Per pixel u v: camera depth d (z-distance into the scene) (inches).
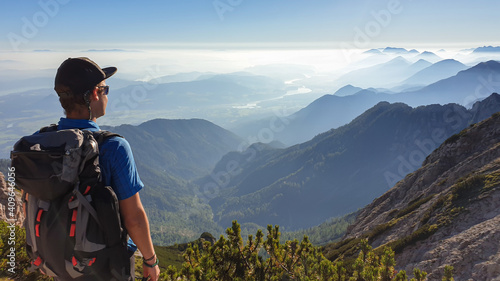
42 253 97.0
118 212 98.8
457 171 2034.9
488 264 729.0
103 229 95.8
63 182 88.3
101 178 97.0
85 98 103.2
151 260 110.7
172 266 214.1
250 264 261.3
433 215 1378.0
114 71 116.0
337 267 276.8
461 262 802.8
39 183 86.9
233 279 239.5
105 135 101.3
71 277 96.1
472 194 1264.8
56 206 91.7
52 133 93.5
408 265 1040.8
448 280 492.1
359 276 338.0
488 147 2201.0
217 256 254.5
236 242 262.4
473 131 2440.9
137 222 103.8
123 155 100.5
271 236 276.8
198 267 219.0
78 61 103.7
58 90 102.1
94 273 97.2
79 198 91.4
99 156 97.5
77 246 92.0
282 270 269.4
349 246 2226.9
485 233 851.4
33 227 96.0
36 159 88.2
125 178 101.1
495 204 1120.2
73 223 91.5
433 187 2186.3
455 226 1137.4
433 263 907.4
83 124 104.9
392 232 1828.2
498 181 1234.0
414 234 1234.6
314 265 268.2
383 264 360.2
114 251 99.1
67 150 88.7
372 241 1935.3
